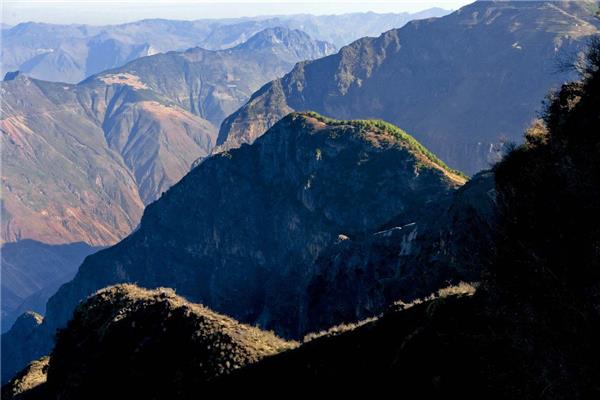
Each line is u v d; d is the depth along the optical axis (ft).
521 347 49.32
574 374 44.75
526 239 53.62
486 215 102.83
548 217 52.75
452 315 59.26
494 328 52.85
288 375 73.00
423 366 56.39
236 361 81.61
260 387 74.13
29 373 136.87
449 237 134.92
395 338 65.16
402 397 55.52
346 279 204.74
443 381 52.75
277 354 79.61
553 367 46.26
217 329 89.56
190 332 90.89
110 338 100.53
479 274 60.18
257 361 80.18
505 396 47.60
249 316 412.57
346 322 185.88
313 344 76.69
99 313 111.55
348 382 64.44
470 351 53.31
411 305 71.31
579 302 46.68
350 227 393.70
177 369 85.05
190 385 81.10
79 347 106.42
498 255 56.18
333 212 409.28
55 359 111.45
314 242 418.72
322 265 233.76
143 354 92.27
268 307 345.31
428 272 143.33
